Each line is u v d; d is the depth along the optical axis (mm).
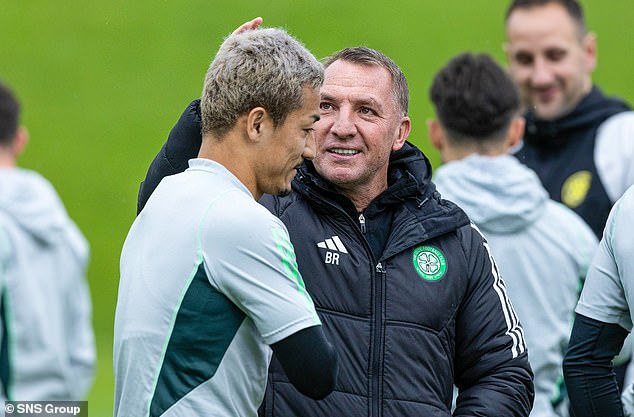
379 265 9211
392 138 9492
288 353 8062
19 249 12719
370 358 9000
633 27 43844
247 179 8398
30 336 12766
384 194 9445
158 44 42969
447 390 9266
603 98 15266
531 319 12031
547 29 15148
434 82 12742
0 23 44344
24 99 40531
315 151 8992
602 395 9516
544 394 12141
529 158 15359
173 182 8508
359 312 9094
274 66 8227
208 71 8484
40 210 12922
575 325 9625
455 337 9445
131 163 38094
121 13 44750
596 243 12469
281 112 8281
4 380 12688
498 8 44906
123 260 8625
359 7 44594
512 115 12492
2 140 13438
